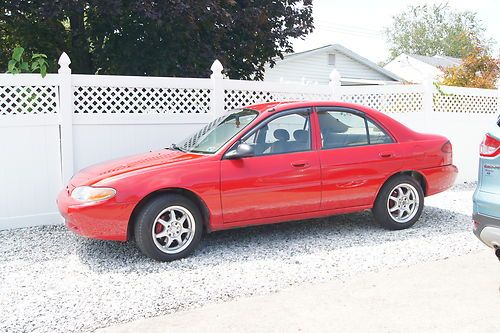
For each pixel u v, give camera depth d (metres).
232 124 5.67
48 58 10.05
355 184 5.73
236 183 5.13
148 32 9.48
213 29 9.91
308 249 5.39
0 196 6.41
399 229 6.12
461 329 3.43
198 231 5.12
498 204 3.78
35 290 4.29
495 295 4.03
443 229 6.16
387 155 5.88
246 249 5.42
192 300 4.04
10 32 10.59
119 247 5.56
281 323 3.60
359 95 9.01
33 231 6.33
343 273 4.62
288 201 5.40
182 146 5.92
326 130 5.71
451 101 9.79
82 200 4.78
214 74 7.59
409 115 9.29
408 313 3.72
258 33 10.60
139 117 7.14
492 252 5.20
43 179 6.64
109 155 7.02
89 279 4.55
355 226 6.40
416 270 4.68
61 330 3.54
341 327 3.51
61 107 6.64
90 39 10.32
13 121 6.40
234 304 3.97
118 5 8.24
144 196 4.83
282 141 5.49
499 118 4.00
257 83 7.94
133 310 3.85
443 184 6.29
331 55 23.97
